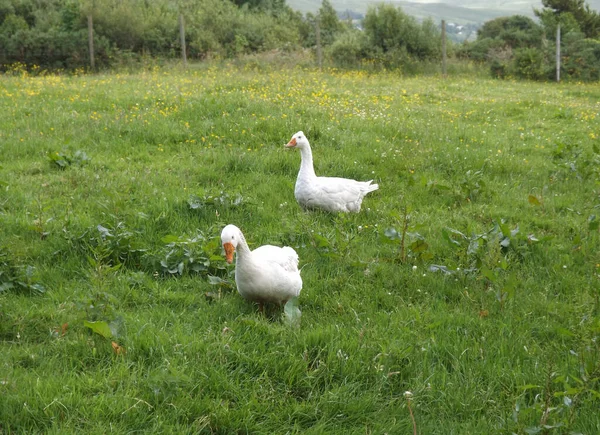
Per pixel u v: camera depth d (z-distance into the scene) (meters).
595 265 6.00
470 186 8.12
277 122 10.73
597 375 3.90
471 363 4.38
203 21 25.69
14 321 4.64
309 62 23.36
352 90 16.86
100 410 3.69
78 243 5.97
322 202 7.13
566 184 8.79
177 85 15.20
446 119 13.19
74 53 21.84
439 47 25.58
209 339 4.46
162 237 6.21
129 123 10.62
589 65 23.98
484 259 5.71
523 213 7.66
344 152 9.75
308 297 5.35
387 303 5.34
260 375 4.11
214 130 10.43
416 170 9.20
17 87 14.87
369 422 3.85
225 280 5.49
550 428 3.47
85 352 4.28
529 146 11.03
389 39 24.83
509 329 4.83
